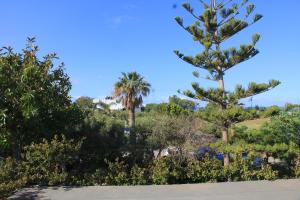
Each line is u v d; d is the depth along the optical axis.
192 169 13.71
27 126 12.89
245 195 11.57
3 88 11.82
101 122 17.66
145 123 20.12
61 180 12.36
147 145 18.16
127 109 42.38
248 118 16.72
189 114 20.22
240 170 14.20
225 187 12.48
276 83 16.19
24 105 11.68
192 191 11.96
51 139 13.30
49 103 12.98
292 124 17.53
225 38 17.64
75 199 10.89
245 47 16.53
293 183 13.12
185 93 17.20
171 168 13.70
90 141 16.08
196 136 19.56
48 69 12.93
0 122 11.57
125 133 18.58
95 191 11.78
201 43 17.36
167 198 11.17
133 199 11.02
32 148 12.12
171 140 19.11
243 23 17.14
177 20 16.98
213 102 17.31
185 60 17.22
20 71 12.09
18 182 10.89
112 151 16.80
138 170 13.30
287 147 15.63
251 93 16.61
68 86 13.91
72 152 12.69
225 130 17.30
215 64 17.08
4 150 12.86
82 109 15.59
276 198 11.25
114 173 13.41
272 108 16.39
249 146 15.48
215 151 18.56
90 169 15.10
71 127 14.98
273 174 13.96
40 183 12.58
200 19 17.17
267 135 17.61
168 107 20.72
